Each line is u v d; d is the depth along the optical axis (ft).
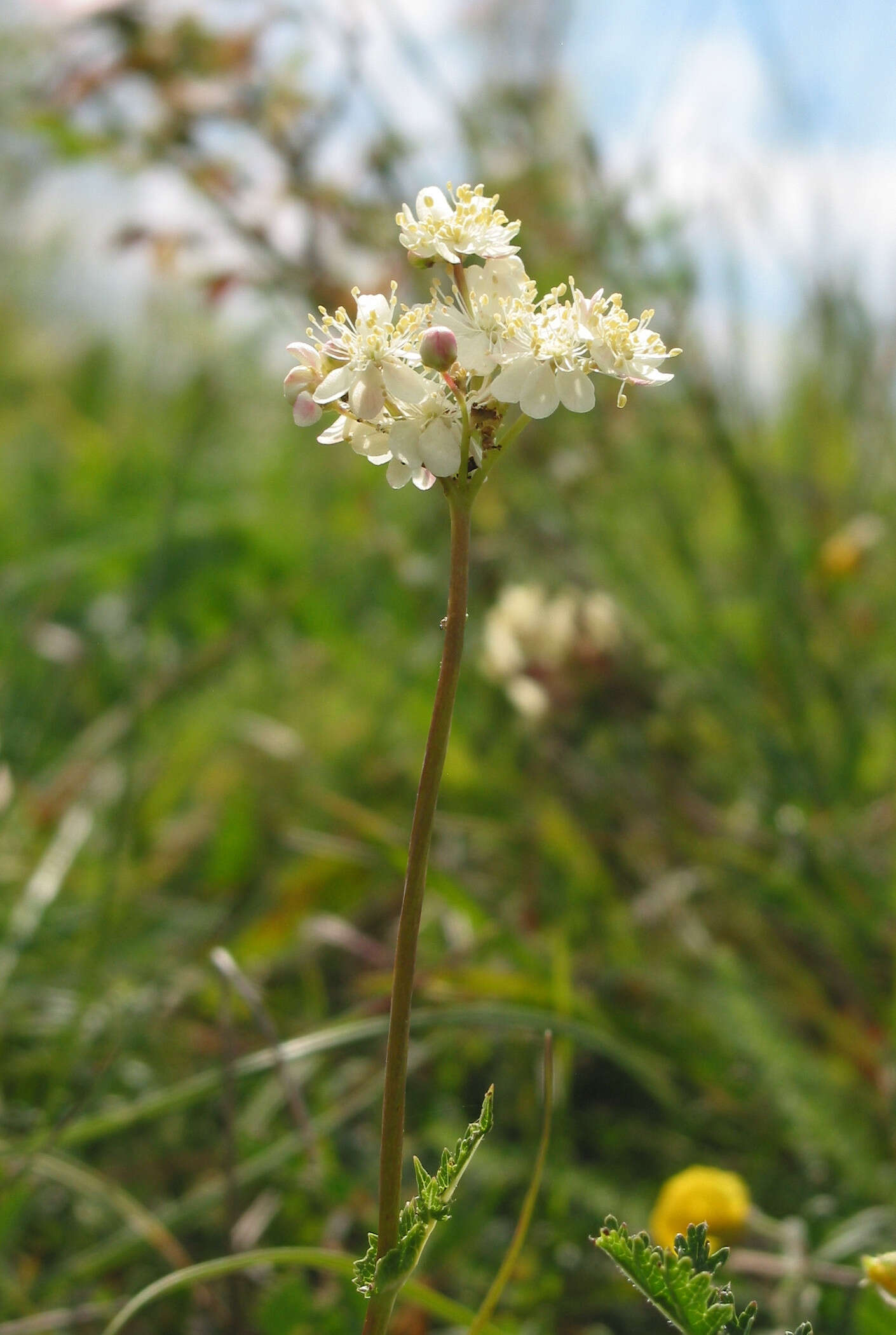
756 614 2.01
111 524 2.84
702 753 1.97
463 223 0.87
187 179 1.91
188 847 1.98
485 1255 1.25
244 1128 1.34
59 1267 1.23
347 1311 1.16
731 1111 1.37
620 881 1.81
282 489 3.01
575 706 1.86
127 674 2.29
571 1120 1.42
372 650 2.39
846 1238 1.14
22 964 1.55
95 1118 1.25
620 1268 0.83
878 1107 1.31
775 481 2.12
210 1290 1.22
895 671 1.94
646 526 2.15
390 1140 0.82
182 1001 1.59
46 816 1.87
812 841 1.61
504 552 2.16
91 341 4.08
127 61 1.88
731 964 1.34
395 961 0.82
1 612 2.43
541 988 1.35
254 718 2.23
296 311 2.03
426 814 0.82
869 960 1.53
